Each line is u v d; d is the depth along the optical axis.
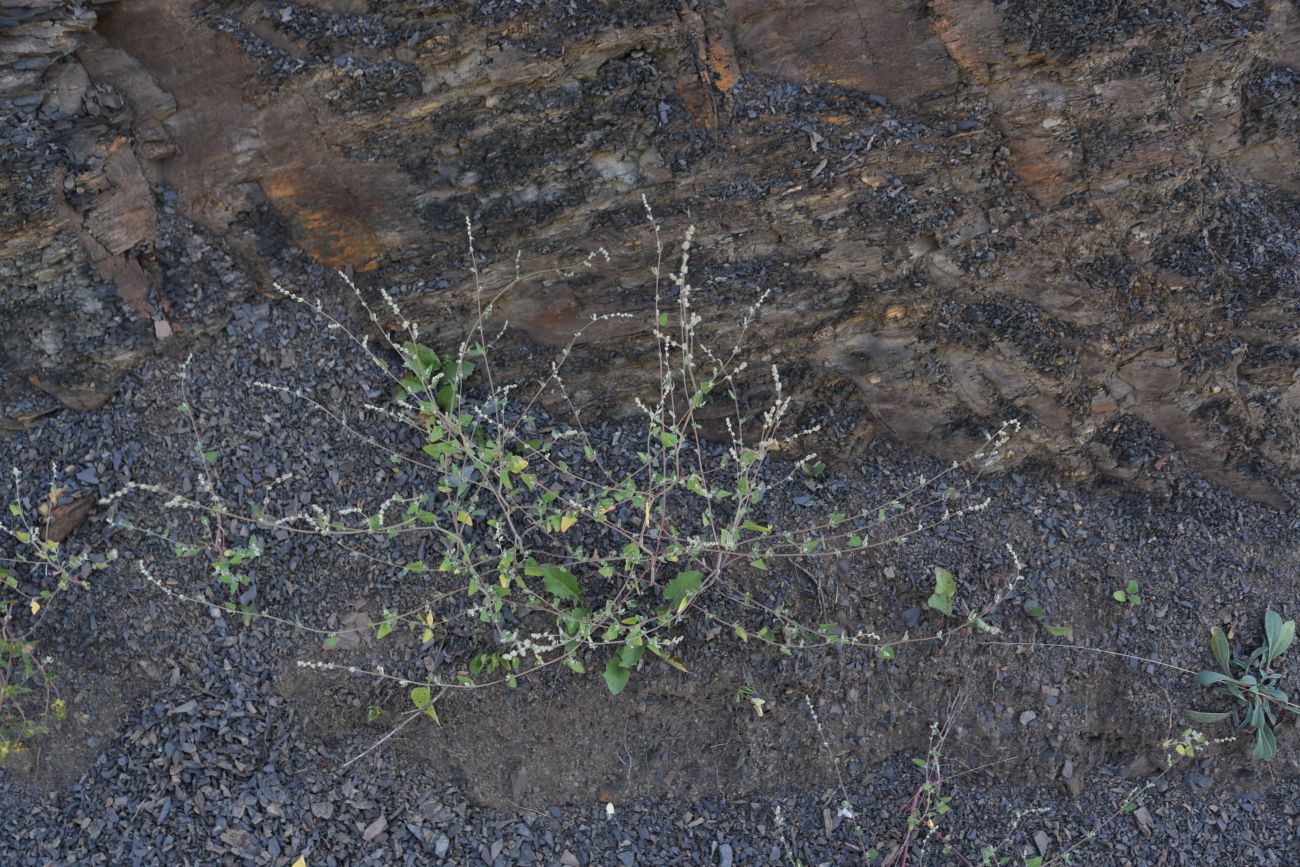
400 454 2.15
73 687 2.11
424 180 2.14
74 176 2.09
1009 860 2.14
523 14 2.10
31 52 2.06
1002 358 2.20
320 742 2.11
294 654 2.11
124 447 2.14
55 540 2.12
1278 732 2.20
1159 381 2.22
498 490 2.09
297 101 2.11
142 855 2.06
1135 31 2.12
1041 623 2.18
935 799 2.14
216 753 2.09
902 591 2.18
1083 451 2.23
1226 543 2.24
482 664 2.10
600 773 2.14
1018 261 2.17
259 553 2.07
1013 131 2.15
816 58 2.14
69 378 2.14
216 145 2.13
